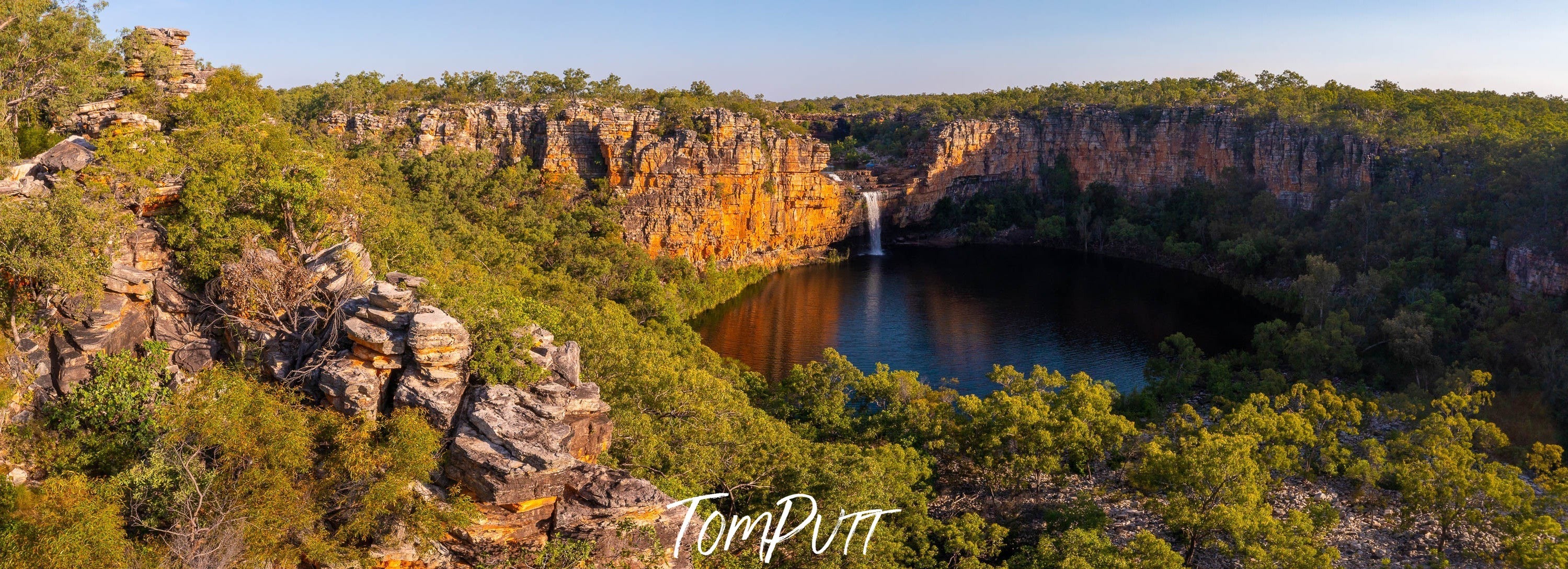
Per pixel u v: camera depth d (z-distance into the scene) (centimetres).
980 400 6269
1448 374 7650
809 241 16562
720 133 14112
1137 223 17838
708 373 5981
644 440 3806
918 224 18812
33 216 3061
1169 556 4034
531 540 2802
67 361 3116
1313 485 5716
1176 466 4797
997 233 18788
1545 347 8031
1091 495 5328
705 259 14288
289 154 5053
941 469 5972
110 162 3638
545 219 11456
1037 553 4406
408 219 7256
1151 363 8144
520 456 2783
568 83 15375
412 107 13425
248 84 6894
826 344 10288
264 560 2588
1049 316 11725
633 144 13625
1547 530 4547
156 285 3450
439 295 3381
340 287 3506
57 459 2909
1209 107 17950
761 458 4159
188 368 3291
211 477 2738
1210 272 14812
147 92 5916
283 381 3184
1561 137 12031
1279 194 16388
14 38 5381
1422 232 11769
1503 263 10519
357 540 2744
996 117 19875
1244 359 9062
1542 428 7238
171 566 2506
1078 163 19400
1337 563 4738
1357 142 15075
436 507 2727
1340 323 9269
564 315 5134
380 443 2911
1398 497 5481
